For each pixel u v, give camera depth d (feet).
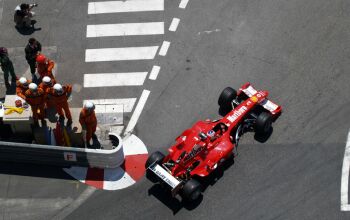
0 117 157.99
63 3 197.47
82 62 182.50
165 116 169.68
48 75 166.30
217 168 156.87
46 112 161.89
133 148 162.71
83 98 174.19
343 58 180.24
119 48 185.98
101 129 166.40
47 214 150.41
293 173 155.63
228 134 156.15
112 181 156.04
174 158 151.12
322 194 151.33
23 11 185.98
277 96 172.35
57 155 156.25
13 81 176.96
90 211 150.71
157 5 196.65
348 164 156.46
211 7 195.83
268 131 164.04
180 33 189.26
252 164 157.69
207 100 172.86
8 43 187.52
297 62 180.04
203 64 181.27
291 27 189.26
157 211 149.89
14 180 156.87
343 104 169.07
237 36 187.83
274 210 149.07
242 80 176.96
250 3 196.34
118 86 176.96
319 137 162.30
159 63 182.09
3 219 149.48
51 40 188.14
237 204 150.30
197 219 148.05
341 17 191.11
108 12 195.31
